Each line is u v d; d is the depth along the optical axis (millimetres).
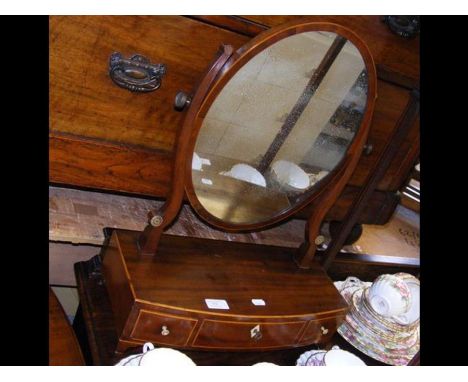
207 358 807
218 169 760
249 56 658
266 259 919
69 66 670
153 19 672
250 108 713
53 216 818
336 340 953
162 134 780
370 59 747
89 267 841
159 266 769
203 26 702
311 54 704
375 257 1127
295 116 757
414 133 1023
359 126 820
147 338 714
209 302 745
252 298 801
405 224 1477
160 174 816
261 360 851
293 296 856
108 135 750
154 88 710
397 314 941
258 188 812
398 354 943
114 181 792
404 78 906
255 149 766
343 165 857
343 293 996
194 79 739
